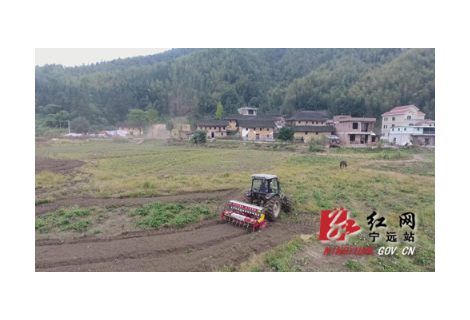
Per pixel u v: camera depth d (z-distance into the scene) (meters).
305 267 6.09
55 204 10.25
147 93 102.94
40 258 6.08
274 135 54.88
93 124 79.31
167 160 24.91
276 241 7.44
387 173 19.00
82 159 24.28
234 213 8.48
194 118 79.31
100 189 12.43
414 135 46.25
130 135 71.38
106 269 5.72
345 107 77.56
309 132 51.44
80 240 7.15
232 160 25.98
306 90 88.00
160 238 7.37
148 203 10.42
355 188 14.33
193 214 9.21
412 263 6.49
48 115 76.81
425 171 21.23
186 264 6.02
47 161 22.16
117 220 8.65
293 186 14.17
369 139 46.81
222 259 6.28
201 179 15.10
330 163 24.84
